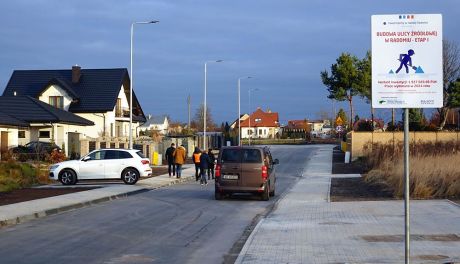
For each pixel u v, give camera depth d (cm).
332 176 3466
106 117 6172
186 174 3684
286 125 16175
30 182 2777
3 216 1541
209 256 1062
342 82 6688
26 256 1044
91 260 1010
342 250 1064
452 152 3034
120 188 2552
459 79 5750
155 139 5209
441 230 1271
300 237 1233
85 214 1706
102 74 6450
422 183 2052
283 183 3127
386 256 992
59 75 6500
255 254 1043
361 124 5794
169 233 1341
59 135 5194
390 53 725
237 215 1709
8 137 4456
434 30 718
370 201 1970
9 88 6391
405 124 725
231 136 7856
